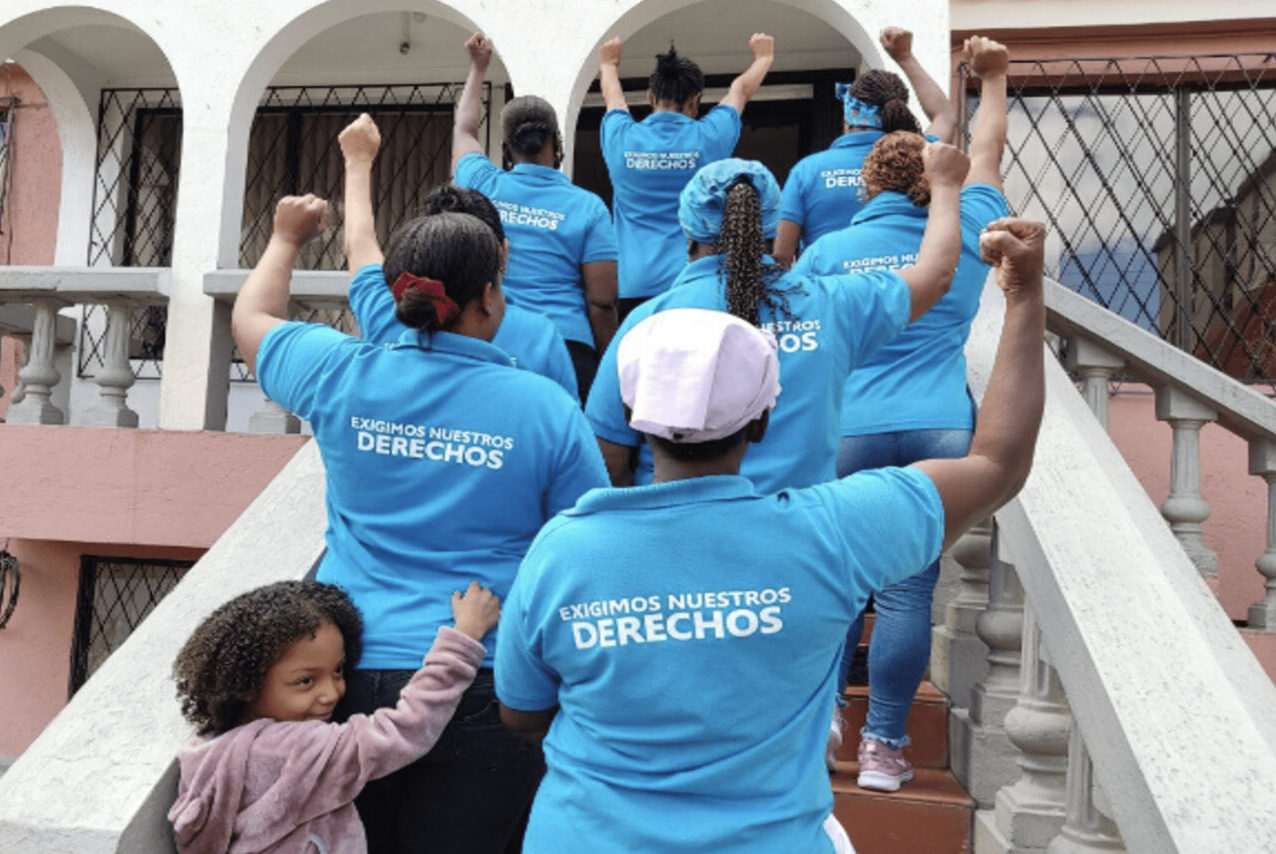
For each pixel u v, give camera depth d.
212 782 1.60
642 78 7.07
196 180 5.41
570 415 1.74
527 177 3.10
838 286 1.92
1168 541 2.13
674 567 1.22
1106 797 1.79
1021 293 1.46
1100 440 2.53
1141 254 5.70
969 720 2.83
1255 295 5.62
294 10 5.45
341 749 1.57
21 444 4.64
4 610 6.06
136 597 6.29
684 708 1.20
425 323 1.72
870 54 5.02
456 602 1.68
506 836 1.75
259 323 1.89
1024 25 5.59
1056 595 1.99
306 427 5.52
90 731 1.87
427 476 1.71
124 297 5.07
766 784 1.21
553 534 1.29
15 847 1.70
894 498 1.29
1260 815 1.51
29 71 7.04
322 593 1.68
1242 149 5.66
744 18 6.35
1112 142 5.74
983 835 2.51
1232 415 3.58
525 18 5.25
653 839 1.19
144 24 5.56
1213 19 5.45
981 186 2.45
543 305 3.06
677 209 3.49
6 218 7.26
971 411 2.56
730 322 1.26
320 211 2.12
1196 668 1.77
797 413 1.86
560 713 1.34
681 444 1.27
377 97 7.35
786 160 8.67
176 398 5.25
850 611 1.25
